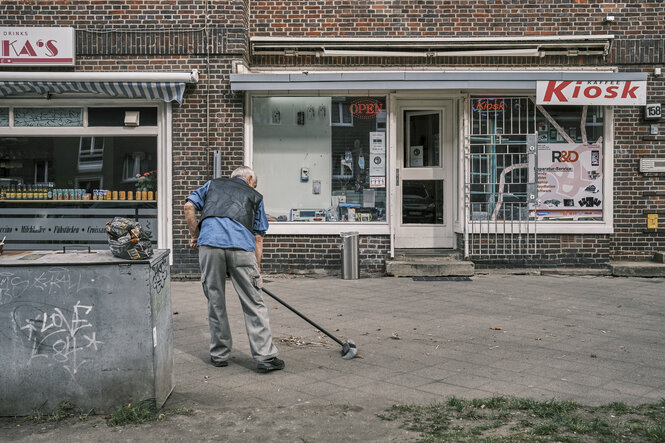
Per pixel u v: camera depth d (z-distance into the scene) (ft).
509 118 33.91
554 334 21.52
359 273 33.09
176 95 31.81
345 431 12.97
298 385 16.12
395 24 33.99
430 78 32.04
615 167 33.99
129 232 13.52
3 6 32.01
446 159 35.17
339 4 33.99
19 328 13.39
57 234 33.47
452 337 21.08
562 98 32.22
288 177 34.40
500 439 12.25
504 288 29.81
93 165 33.35
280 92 33.88
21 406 13.46
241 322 23.07
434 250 35.19
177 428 13.10
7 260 13.52
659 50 33.58
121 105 32.89
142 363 13.64
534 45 33.35
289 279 32.53
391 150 33.78
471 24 33.91
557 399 15.01
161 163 32.81
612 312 24.90
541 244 33.86
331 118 34.19
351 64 34.04
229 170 32.71
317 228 33.65
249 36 33.99
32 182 33.45
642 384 16.17
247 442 12.46
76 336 13.48
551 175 34.04
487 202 33.99
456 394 15.40
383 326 22.61
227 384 16.20
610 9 33.73
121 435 12.75
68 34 32.01
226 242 17.07
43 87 31.89
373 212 34.22
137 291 13.53
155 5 32.37
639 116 33.86
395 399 15.03
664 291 29.07
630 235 34.19
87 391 13.55
